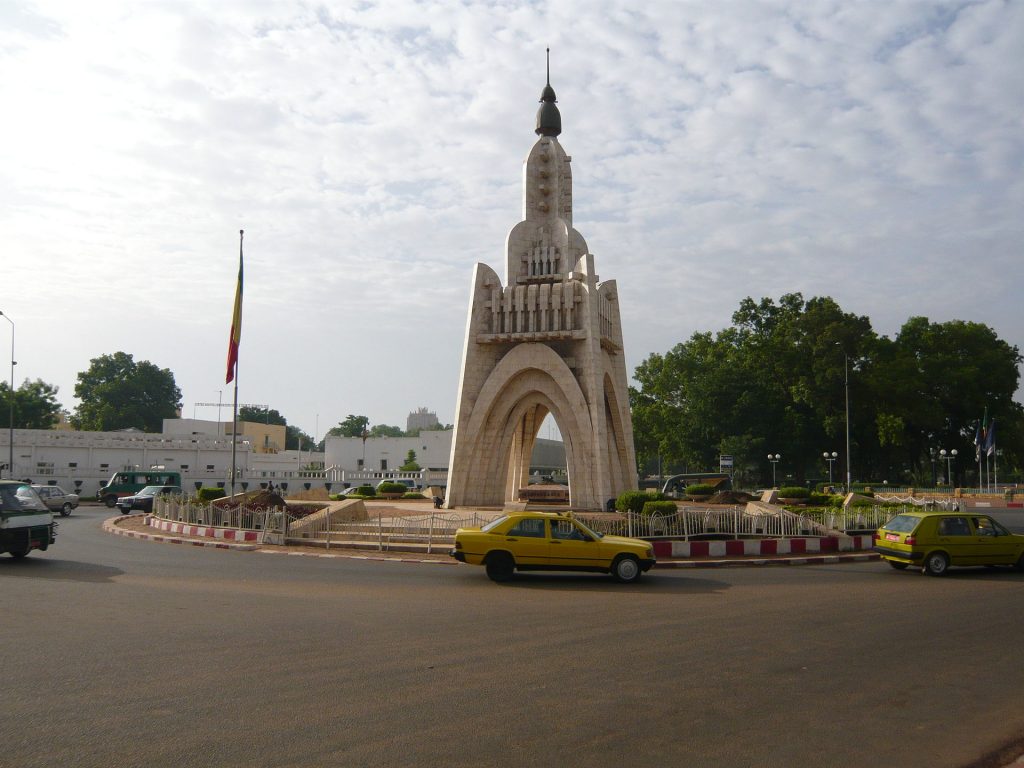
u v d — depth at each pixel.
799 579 20.50
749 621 14.16
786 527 28.38
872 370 72.44
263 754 7.48
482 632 12.95
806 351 73.62
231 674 10.18
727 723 8.55
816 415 73.12
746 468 78.38
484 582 19.06
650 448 87.75
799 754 7.71
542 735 8.09
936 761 7.61
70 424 112.50
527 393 38.72
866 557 25.62
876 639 12.77
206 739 7.84
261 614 14.31
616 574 19.47
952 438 79.88
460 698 9.29
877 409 72.12
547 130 41.12
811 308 73.94
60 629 12.78
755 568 23.22
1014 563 21.81
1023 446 80.88
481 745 7.78
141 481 57.00
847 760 7.59
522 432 45.31
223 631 12.77
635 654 11.53
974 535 21.59
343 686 9.71
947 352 76.31
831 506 39.62
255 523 29.00
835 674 10.59
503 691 9.59
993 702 9.46
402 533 27.70
